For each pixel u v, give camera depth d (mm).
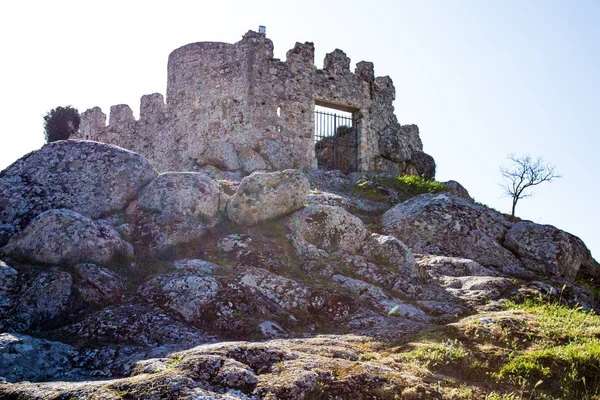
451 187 24969
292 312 10656
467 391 7621
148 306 10023
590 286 17531
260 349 7863
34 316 9430
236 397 6691
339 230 14086
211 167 24609
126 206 13805
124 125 32938
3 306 9453
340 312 10852
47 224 11203
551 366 8531
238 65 27234
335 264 12969
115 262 11492
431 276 13812
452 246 16703
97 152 14258
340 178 24812
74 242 11023
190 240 13062
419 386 7352
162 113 30438
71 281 10148
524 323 10102
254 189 14109
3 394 6766
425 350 8758
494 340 9383
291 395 6879
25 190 13391
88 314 9711
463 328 9742
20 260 10859
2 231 12320
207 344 8344
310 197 18938
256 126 26391
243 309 10117
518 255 16750
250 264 12102
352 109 30312
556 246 16391
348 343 9055
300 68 28203
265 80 27047
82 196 13469
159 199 13531
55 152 14305
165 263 12047
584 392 8023
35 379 7613
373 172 29531
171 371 6949
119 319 9391
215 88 27750
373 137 30547
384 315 11047
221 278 10844
